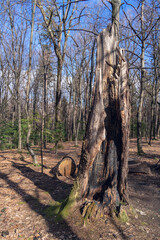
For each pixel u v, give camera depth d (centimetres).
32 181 596
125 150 368
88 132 356
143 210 406
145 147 1480
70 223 336
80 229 320
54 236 304
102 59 364
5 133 1186
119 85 356
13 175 650
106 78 371
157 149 1354
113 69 371
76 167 657
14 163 831
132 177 685
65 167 646
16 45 1044
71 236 303
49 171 720
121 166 374
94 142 349
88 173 380
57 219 350
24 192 500
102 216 351
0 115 1313
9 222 346
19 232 314
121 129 365
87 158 357
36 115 686
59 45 1252
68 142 2130
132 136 2805
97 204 361
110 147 385
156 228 331
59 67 1295
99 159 392
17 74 1055
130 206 378
